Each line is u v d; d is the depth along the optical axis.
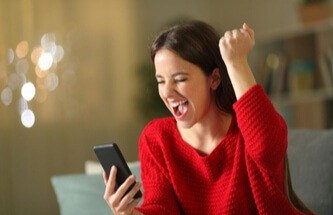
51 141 3.86
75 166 3.95
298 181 1.76
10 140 3.70
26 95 3.74
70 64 3.93
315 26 3.42
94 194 2.01
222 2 4.66
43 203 3.82
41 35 3.80
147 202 1.38
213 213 1.37
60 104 3.89
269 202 1.30
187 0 4.59
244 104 1.22
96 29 4.07
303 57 3.65
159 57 1.29
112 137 4.11
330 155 1.73
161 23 4.42
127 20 4.23
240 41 1.24
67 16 3.93
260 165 1.25
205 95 1.32
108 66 4.11
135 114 4.20
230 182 1.33
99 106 4.06
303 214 1.35
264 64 3.76
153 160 1.46
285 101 3.62
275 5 4.20
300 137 1.86
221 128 1.39
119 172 1.18
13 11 3.71
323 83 3.46
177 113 1.33
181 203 1.40
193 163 1.39
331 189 1.70
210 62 1.31
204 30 1.31
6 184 3.69
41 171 3.82
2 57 3.66
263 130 1.21
